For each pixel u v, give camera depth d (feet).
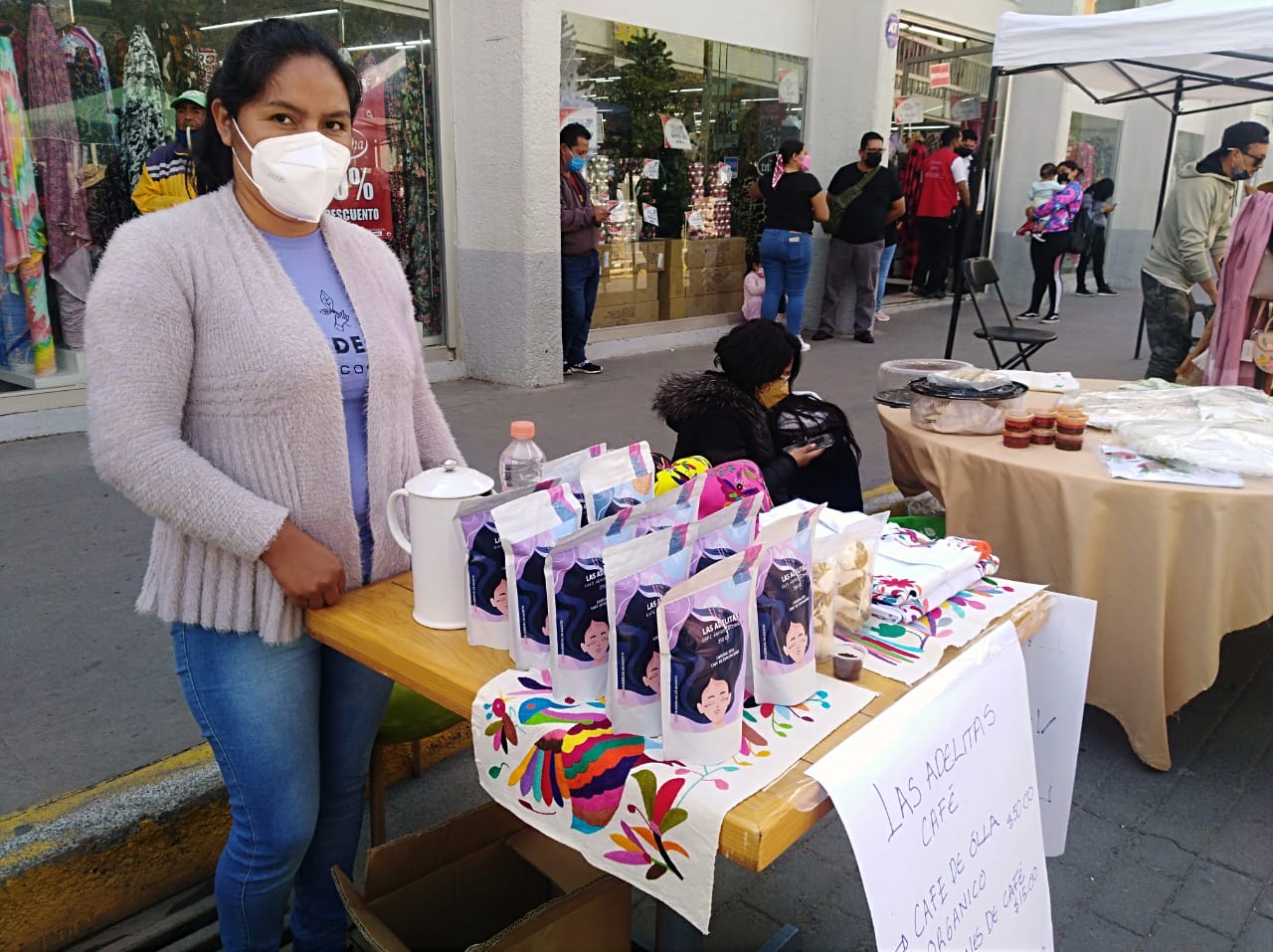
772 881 7.84
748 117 28.68
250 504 4.70
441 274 22.04
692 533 4.09
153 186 17.19
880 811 3.85
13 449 15.74
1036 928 5.21
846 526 4.92
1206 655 8.71
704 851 3.53
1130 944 7.13
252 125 4.79
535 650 4.46
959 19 34.83
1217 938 7.21
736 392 9.11
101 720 8.30
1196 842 8.30
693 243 27.96
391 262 5.66
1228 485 8.53
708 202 28.14
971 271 20.48
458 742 9.32
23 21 15.35
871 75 29.32
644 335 26.99
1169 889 7.71
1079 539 8.82
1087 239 42.04
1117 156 46.65
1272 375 14.24
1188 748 9.73
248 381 4.78
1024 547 9.29
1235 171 18.54
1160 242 19.40
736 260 29.53
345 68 4.99
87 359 4.64
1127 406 10.94
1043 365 26.30
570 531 4.64
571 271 22.25
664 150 26.32
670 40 25.48
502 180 20.58
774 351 9.28
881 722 4.14
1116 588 8.84
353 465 5.35
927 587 5.32
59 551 11.75
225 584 5.00
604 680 4.28
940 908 4.28
